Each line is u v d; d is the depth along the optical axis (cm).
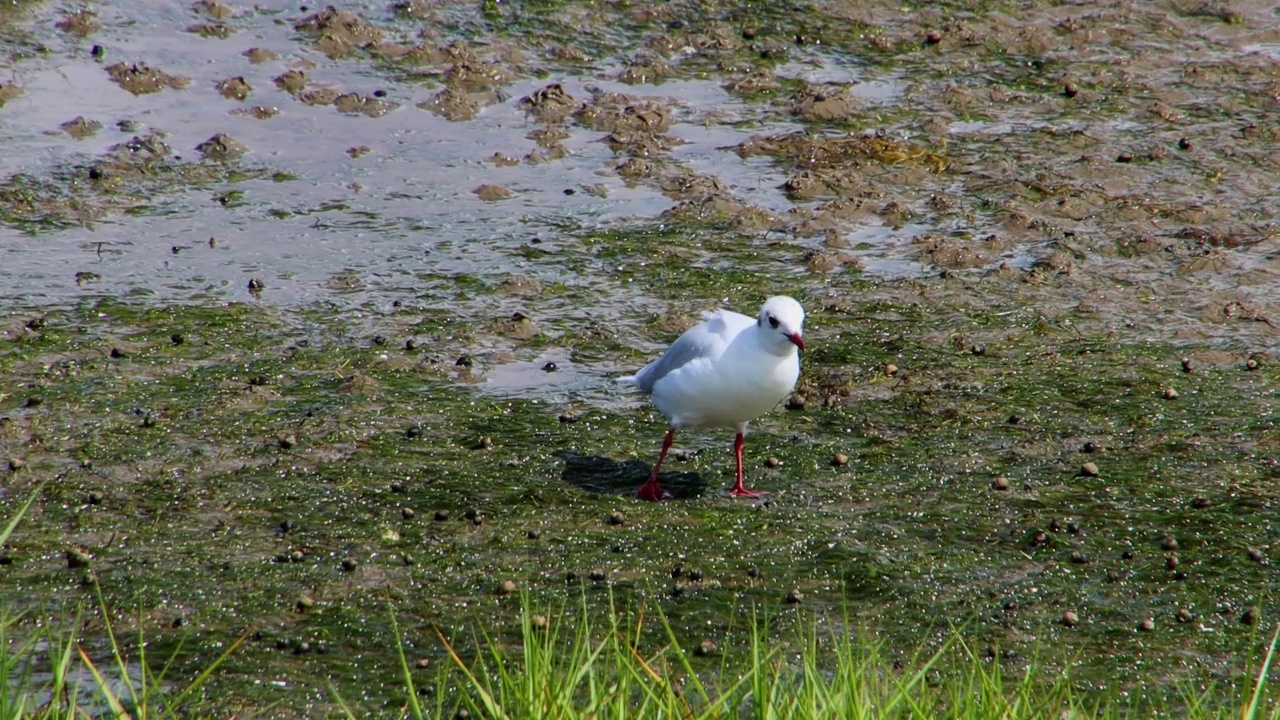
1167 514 1180
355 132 1994
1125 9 2342
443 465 1257
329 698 945
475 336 1502
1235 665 991
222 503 1185
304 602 1044
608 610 1048
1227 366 1438
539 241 1727
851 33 2272
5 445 1258
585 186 1869
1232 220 1769
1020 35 2267
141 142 1898
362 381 1393
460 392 1391
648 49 2219
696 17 2294
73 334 1469
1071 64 2197
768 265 1673
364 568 1096
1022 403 1369
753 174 1902
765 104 2091
